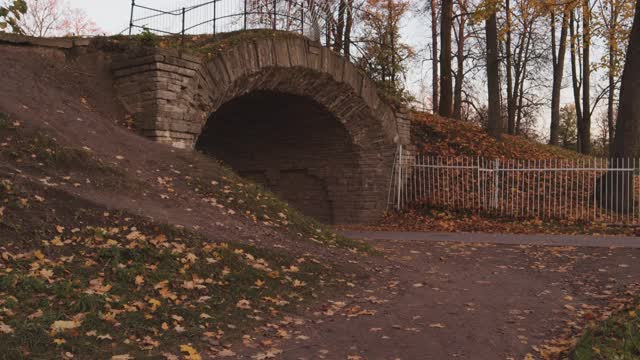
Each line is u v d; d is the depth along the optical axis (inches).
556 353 196.2
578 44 889.5
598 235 486.6
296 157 727.7
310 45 585.9
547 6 747.4
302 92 612.4
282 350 193.5
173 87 446.0
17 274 196.5
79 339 169.9
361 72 655.8
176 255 255.0
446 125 848.3
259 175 762.8
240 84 529.7
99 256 231.5
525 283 315.3
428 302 270.2
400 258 380.5
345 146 690.2
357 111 664.4
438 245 438.9
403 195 698.8
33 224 239.3
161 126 432.5
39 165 295.1
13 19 362.3
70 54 451.8
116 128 407.8
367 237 486.0
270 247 312.0
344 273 309.1
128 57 450.9
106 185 308.0
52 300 188.7
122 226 266.5
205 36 583.8
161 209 308.7
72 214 259.9
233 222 334.0
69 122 369.1
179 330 193.3
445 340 212.5
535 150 866.8
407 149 721.6
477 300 276.1
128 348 173.6
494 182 629.3
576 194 609.3
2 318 166.7
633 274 323.0
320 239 366.3
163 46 487.5
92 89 440.8
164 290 219.9
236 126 738.8
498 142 822.5
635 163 605.0
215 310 220.7
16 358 149.9
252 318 220.7
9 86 371.6
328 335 213.9
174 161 393.1
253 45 524.4
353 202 689.6
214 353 183.6
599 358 177.6
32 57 423.5
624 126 615.8
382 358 191.3
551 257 382.0
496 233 519.2
